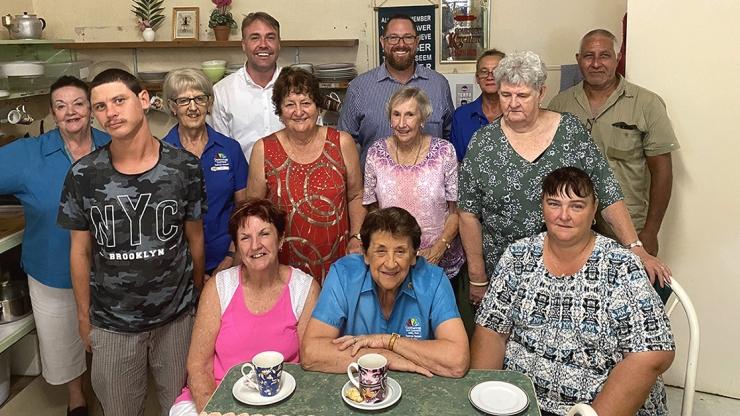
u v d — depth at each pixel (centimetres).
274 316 194
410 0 359
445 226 242
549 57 351
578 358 175
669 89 256
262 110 292
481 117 287
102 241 196
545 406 179
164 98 249
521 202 214
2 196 277
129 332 206
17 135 368
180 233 206
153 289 203
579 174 170
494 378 161
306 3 368
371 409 147
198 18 374
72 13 388
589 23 343
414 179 236
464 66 361
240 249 188
